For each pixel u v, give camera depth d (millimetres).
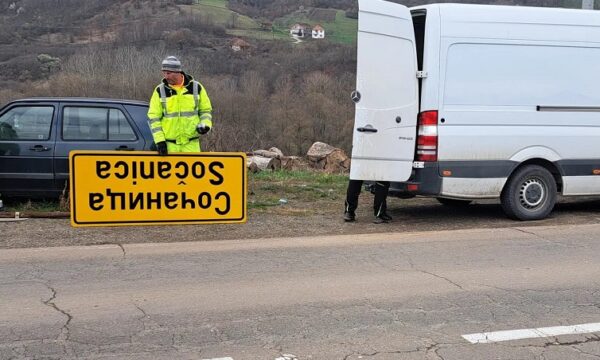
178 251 6352
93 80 33438
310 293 4996
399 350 3875
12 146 8062
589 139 8070
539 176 8000
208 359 3711
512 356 3799
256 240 6918
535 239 6988
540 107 7812
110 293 4949
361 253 6324
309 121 32156
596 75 8070
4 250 6316
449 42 7422
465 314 4531
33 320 4328
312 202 9461
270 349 3871
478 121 7562
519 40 7684
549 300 4863
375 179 7426
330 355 3789
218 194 7020
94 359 3689
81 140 8180
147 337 4043
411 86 7402
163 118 6953
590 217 8414
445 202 9500
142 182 6781
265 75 36625
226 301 4781
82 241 6734
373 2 7137
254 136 29094
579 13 8016
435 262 5980
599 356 3818
